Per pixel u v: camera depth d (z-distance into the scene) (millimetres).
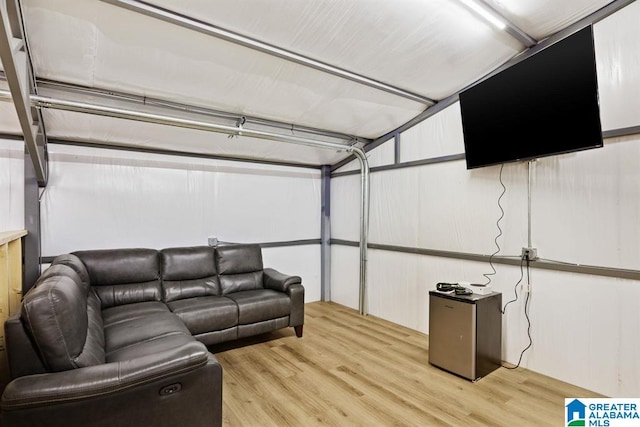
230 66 2496
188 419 1606
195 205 3934
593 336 2373
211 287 3480
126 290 3033
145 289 3115
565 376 2516
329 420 2029
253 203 4395
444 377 2598
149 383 1499
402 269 3893
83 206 3283
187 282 3389
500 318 2785
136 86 2588
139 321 2475
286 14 2070
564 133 2229
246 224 4336
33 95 2201
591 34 2002
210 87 2732
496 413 2111
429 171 3584
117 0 1784
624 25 2238
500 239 2947
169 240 3766
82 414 1371
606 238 2322
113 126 3051
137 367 1483
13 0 1399
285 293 3451
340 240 4867
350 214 4719
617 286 2266
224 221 4152
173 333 2240
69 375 1398
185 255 3441
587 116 2082
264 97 2992
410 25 2277
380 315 4168
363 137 4227
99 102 2691
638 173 2186
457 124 3301
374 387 2432
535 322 2697
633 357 2189
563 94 2195
